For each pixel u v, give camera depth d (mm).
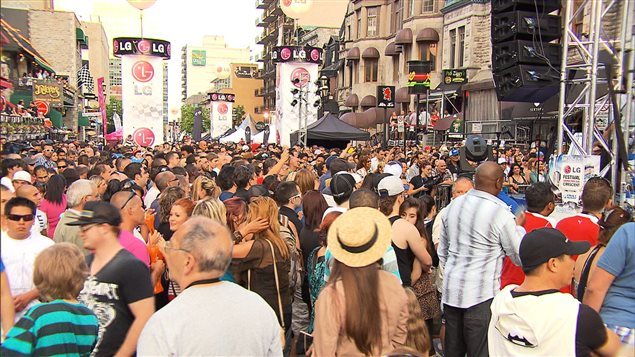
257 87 100062
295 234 5105
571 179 6535
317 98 26109
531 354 2666
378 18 45156
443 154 15500
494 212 4113
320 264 4203
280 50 25562
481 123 23391
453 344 4312
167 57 26688
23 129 9305
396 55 41438
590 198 4570
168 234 5129
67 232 4406
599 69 7027
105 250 3188
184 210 4555
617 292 3346
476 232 4145
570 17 7125
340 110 51062
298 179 6668
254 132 39562
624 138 5602
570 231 4371
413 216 5152
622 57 5531
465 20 30844
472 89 27469
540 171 10984
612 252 3311
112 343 3031
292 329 4961
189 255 2549
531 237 2814
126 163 10102
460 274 4195
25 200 3740
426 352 3051
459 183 5523
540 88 8500
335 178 5094
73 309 2900
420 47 36719
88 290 3047
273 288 4176
